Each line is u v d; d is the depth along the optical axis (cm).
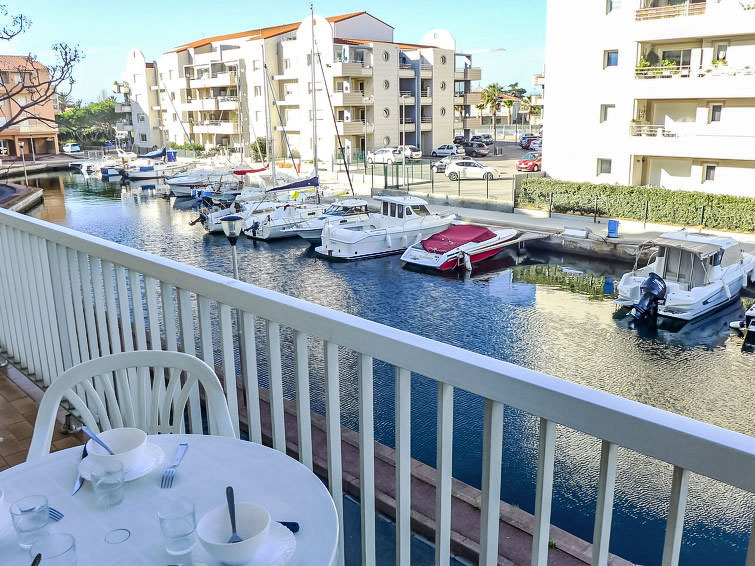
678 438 105
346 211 2777
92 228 3272
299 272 2411
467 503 335
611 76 2794
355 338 162
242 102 5906
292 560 127
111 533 137
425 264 2383
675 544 110
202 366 193
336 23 5644
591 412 116
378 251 2575
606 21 2770
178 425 197
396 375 155
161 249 2795
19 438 314
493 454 137
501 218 2814
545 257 2469
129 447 166
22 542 128
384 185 3797
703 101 2623
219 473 158
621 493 813
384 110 5250
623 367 1475
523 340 1669
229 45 6250
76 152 7369
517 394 128
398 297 2088
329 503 145
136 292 261
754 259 1984
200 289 219
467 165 4050
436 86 5606
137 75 7081
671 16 2627
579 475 865
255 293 194
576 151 2964
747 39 2514
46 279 326
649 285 1767
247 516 132
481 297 2053
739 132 2494
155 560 130
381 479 364
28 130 6819
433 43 5766
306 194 3431
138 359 202
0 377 385
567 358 1539
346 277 2331
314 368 1308
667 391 1335
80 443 308
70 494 153
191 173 4600
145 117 7138
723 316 1800
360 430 169
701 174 2686
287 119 5600
